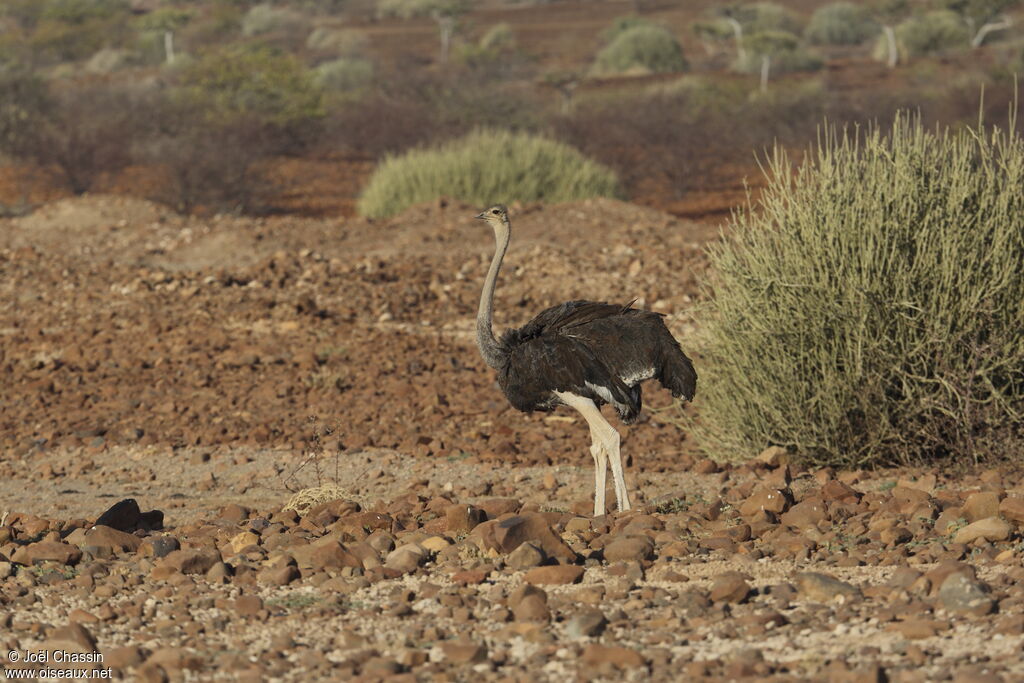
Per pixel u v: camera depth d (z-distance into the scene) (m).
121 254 66.00
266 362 46.62
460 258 62.22
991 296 30.16
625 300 54.09
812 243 31.36
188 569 22.28
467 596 20.08
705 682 15.69
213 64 130.12
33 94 122.00
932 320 30.27
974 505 23.42
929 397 30.16
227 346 48.75
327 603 20.28
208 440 37.28
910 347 30.56
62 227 72.56
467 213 73.62
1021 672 15.09
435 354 47.69
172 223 72.25
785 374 31.48
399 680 16.19
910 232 31.08
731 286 32.88
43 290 58.88
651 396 41.41
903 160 31.64
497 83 170.88
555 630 18.36
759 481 29.67
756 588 19.94
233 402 41.81
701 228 68.25
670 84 168.62
